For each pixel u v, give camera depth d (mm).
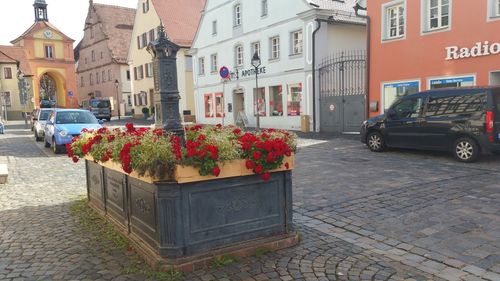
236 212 4633
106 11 60781
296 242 5023
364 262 4516
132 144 4680
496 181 8352
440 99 11625
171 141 4473
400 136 12578
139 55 47719
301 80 23594
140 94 48562
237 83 29422
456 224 5676
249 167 4516
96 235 5520
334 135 19938
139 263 4523
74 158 7086
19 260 4770
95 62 62156
